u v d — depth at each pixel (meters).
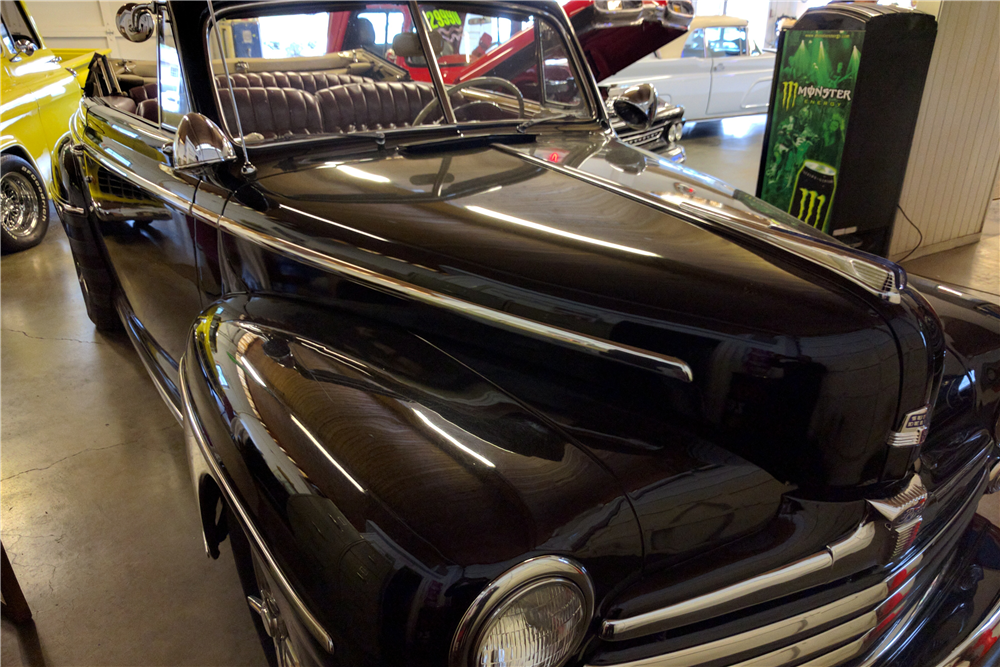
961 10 3.85
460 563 0.87
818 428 1.11
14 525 2.04
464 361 1.30
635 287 1.19
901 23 3.50
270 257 1.52
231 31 1.76
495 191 1.53
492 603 0.86
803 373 1.09
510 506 0.95
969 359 1.50
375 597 0.88
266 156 1.69
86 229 2.84
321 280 1.45
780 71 3.98
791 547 1.09
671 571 1.04
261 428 1.10
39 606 1.75
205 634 1.67
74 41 8.76
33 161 4.54
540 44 2.15
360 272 1.35
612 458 1.11
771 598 1.09
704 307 1.15
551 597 0.89
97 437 2.49
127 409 2.67
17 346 3.19
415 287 1.30
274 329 1.37
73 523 2.05
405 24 1.97
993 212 5.63
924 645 1.24
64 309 3.60
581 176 1.60
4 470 2.30
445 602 0.85
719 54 7.67
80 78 5.41
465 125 1.98
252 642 1.65
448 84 2.02
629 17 3.21
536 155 1.77
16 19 4.85
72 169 2.74
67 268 4.20
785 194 4.16
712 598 1.03
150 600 1.77
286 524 0.98
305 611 0.96
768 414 1.13
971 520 1.52
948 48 3.91
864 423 1.12
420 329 1.35
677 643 1.03
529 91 2.17
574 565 0.91
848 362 1.08
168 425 2.56
